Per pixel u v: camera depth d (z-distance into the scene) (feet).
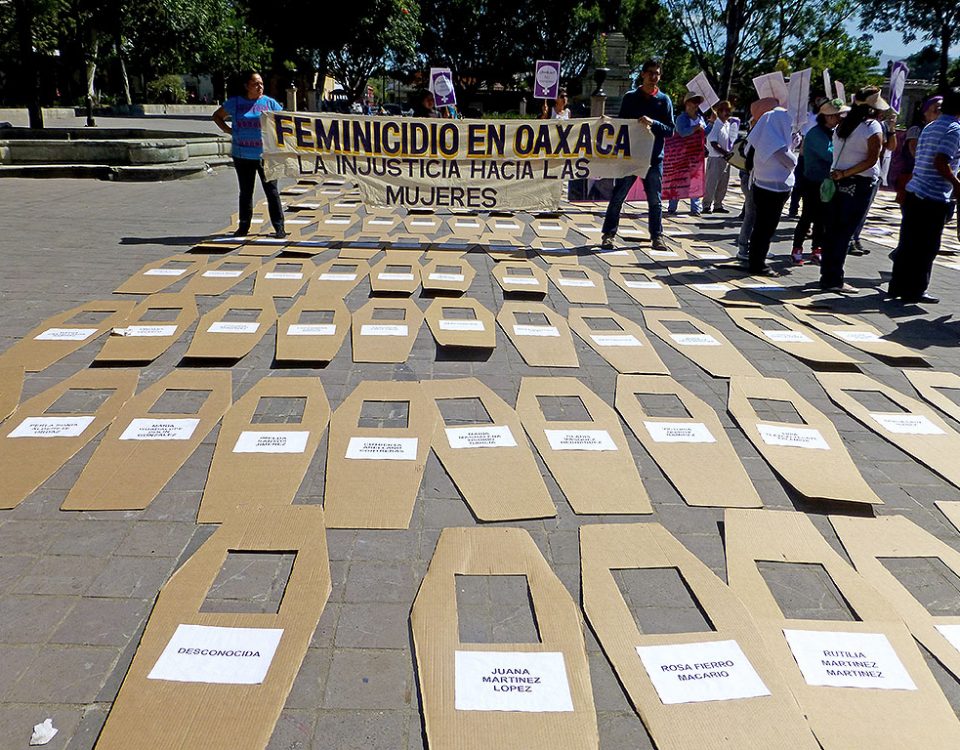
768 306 18.78
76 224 26.16
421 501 9.39
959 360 15.29
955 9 110.32
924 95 63.93
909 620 7.63
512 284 19.39
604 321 16.76
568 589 7.89
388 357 14.01
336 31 88.12
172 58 108.37
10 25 50.19
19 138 48.06
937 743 6.16
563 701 6.42
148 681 6.44
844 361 14.71
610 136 24.72
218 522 8.82
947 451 11.28
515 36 142.92
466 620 7.33
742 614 7.55
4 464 9.89
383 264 21.15
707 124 36.81
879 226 33.30
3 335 14.66
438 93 40.81
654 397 12.72
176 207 30.68
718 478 10.22
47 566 7.95
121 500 9.20
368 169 25.32
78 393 12.16
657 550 8.58
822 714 6.39
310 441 10.69
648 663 6.88
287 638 7.00
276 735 6.01
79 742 5.89
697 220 32.73
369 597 7.65
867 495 9.91
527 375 13.46
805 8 96.84
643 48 132.16
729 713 6.36
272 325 15.56
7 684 6.40
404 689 6.52
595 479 10.03
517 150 25.29
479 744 5.98
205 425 11.11
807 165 23.20
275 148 24.32
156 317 15.98
